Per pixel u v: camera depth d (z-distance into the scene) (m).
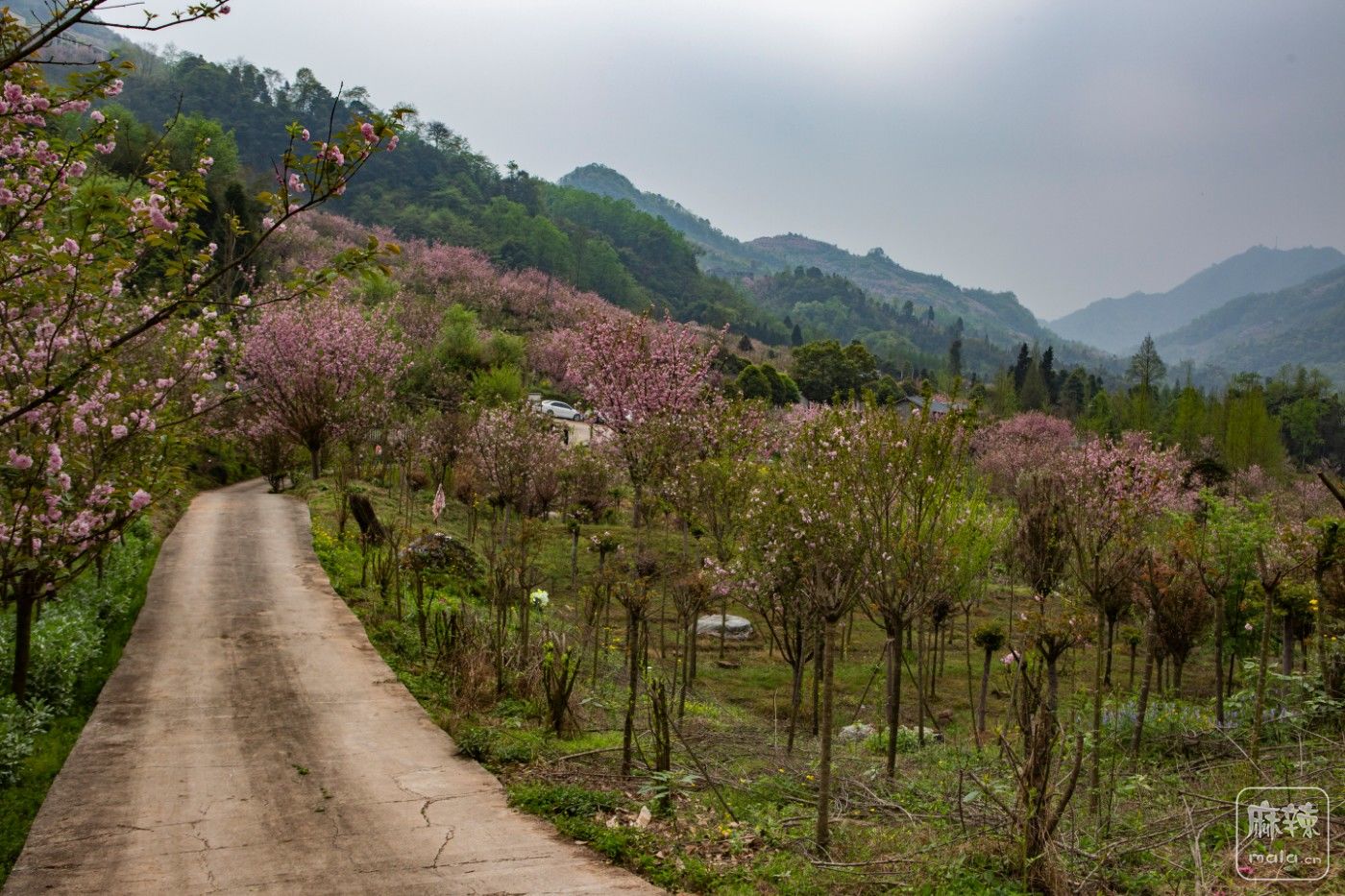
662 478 23.06
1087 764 8.48
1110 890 5.69
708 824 7.19
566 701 9.69
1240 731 9.74
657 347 26.22
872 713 14.70
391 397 30.41
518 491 22.77
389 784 7.86
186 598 14.04
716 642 18.30
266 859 6.32
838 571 8.85
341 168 5.90
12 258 6.99
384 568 15.12
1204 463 31.42
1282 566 8.85
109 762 8.07
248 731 9.01
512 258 124.94
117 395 9.11
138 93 116.94
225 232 36.81
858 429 10.26
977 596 19.16
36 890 5.77
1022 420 55.88
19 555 8.28
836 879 5.96
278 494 25.98
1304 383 88.81
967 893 5.52
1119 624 18.34
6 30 5.24
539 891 5.93
